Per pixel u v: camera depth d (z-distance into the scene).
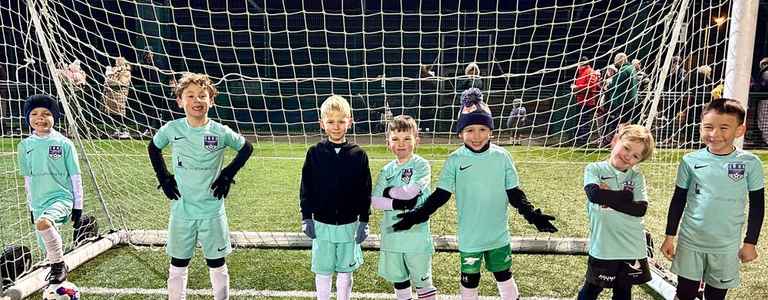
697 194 2.43
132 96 7.95
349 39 10.75
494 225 2.54
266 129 10.55
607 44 9.79
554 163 7.40
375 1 10.63
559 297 3.07
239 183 6.19
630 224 2.42
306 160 2.69
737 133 2.37
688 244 2.46
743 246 2.42
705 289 2.54
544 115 9.84
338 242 2.62
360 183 2.62
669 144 4.86
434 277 3.33
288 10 10.75
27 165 2.91
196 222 2.66
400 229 2.54
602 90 6.62
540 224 2.48
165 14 10.19
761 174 2.37
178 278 2.70
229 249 2.79
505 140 9.14
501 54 10.43
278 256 3.69
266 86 10.48
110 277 3.29
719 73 3.42
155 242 3.91
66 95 4.62
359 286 3.21
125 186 5.91
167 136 2.69
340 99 2.67
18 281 2.99
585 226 4.49
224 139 2.72
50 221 2.76
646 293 3.09
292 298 3.01
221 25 10.65
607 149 7.34
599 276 2.46
